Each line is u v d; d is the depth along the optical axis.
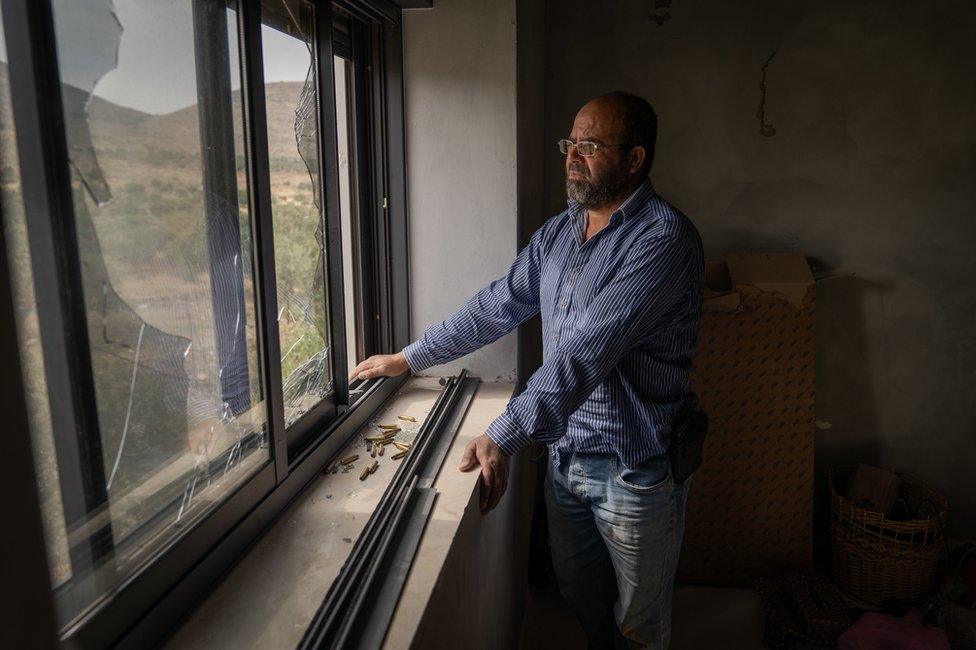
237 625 0.89
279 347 1.16
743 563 2.74
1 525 0.36
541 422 1.39
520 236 2.08
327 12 1.40
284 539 1.12
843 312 2.86
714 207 2.85
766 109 2.75
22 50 0.63
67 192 0.68
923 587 2.57
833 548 2.73
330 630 0.88
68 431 0.70
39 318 0.66
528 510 2.54
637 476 1.66
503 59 1.92
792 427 2.67
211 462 0.99
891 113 2.69
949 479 2.91
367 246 1.93
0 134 0.61
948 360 2.83
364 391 1.76
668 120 2.81
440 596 1.07
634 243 1.55
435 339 1.84
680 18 2.74
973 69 2.62
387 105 1.94
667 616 1.84
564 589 2.01
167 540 0.89
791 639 2.40
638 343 1.51
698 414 1.75
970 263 2.75
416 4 1.87
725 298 2.60
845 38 2.67
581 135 1.61
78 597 0.73
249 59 1.01
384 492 1.29
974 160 2.68
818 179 2.78
